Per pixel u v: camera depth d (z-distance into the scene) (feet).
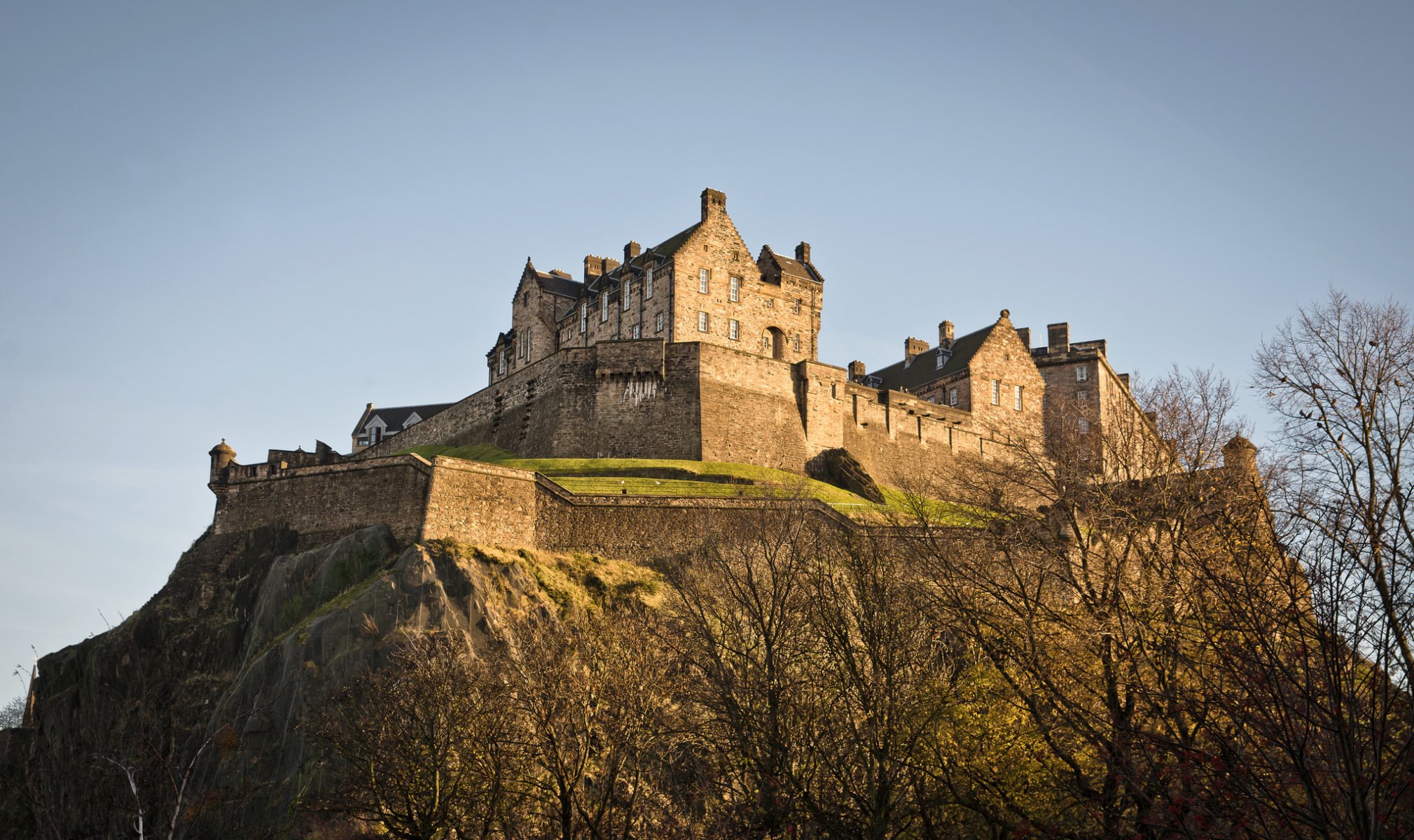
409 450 369.30
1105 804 79.87
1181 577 100.99
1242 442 129.29
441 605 211.82
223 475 277.85
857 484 314.76
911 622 112.06
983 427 364.38
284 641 214.90
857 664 113.39
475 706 153.69
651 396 315.78
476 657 191.11
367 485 250.78
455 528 232.53
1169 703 76.07
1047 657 96.07
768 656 110.01
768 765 103.81
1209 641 73.20
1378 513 76.64
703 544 223.10
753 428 318.65
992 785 92.63
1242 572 75.87
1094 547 129.59
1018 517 123.65
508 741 145.18
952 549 118.73
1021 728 97.71
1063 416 164.86
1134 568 119.55
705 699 120.88
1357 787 60.08
